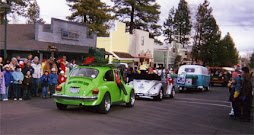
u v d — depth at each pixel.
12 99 13.62
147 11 55.22
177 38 69.69
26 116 9.42
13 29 27.75
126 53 41.03
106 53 32.59
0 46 22.17
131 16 56.28
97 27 47.19
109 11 49.34
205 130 8.55
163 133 7.80
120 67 21.42
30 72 13.90
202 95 22.22
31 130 7.43
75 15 47.06
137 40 44.31
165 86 17.89
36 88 15.30
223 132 8.41
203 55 65.50
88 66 11.23
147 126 8.71
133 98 13.29
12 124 8.10
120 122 9.15
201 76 25.42
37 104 12.41
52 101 13.67
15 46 22.52
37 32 24.34
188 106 14.70
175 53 60.50
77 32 28.95
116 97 11.66
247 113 10.58
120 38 39.78
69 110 11.16
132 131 7.88
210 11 65.62
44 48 23.12
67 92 10.41
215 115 11.94
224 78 35.69
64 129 7.71
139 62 45.81
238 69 13.71
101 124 8.65
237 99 10.81
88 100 10.08
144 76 16.77
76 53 28.06
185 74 24.47
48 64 15.76
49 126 8.02
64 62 16.95
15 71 13.38
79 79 10.62
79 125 8.34
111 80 11.56
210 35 65.12
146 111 11.99
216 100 18.66
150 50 48.81
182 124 9.37
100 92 10.34
